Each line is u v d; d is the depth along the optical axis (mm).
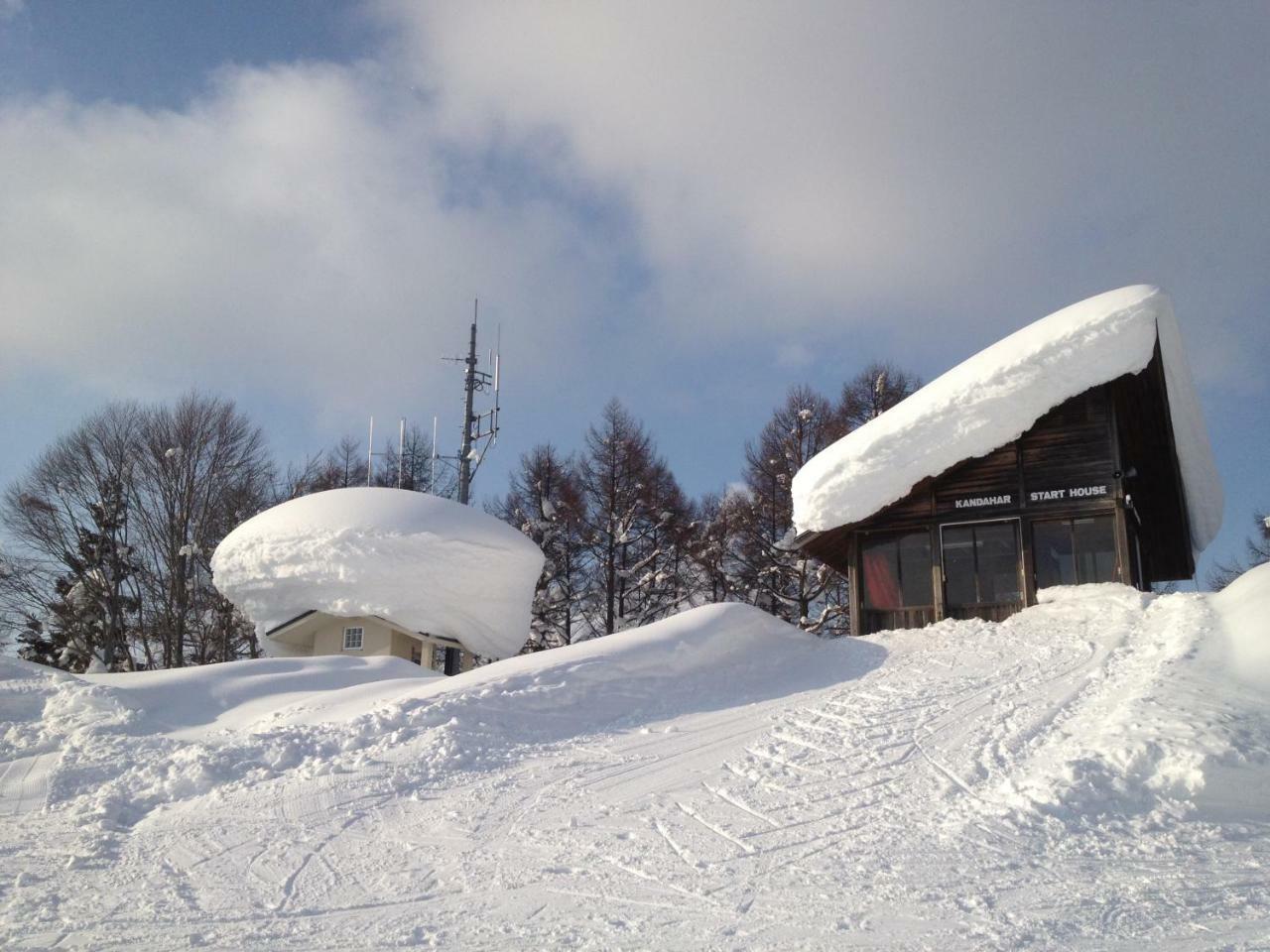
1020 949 6031
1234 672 12672
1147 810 9203
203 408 35312
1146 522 26766
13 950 6395
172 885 7949
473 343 33469
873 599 22047
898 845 8406
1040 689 13430
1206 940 6105
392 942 6480
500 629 22688
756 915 6832
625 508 38500
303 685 16953
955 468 21578
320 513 22141
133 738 12930
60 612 31719
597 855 8414
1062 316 20188
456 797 10477
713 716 13805
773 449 38688
